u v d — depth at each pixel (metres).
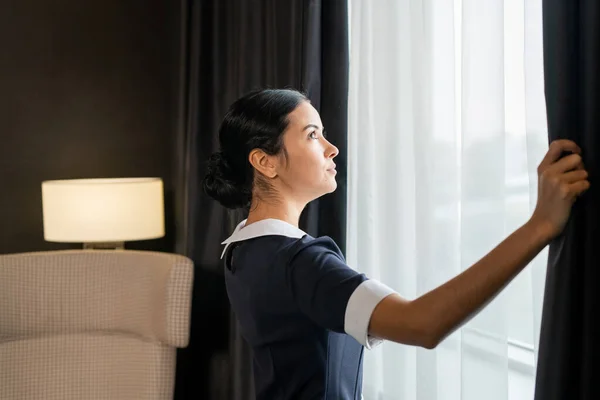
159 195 2.95
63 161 3.23
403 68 2.12
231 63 2.93
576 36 1.31
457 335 1.92
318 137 1.45
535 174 1.60
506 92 1.77
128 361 2.73
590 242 1.27
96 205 2.78
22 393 2.71
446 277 1.93
